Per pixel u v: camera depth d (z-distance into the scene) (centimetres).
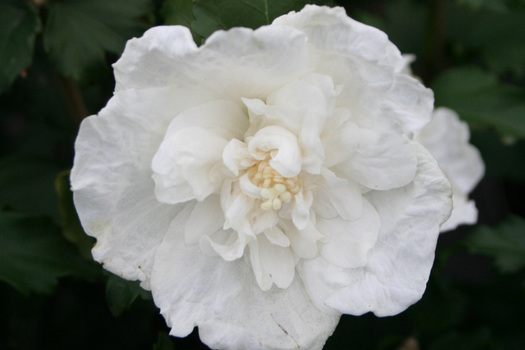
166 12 29
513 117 37
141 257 26
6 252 31
